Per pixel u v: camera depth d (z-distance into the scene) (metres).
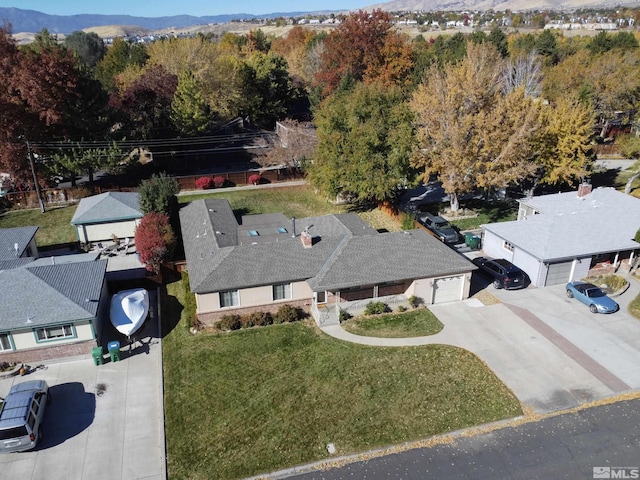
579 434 21.77
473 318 30.27
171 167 63.25
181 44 79.56
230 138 68.62
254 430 22.17
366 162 43.53
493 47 74.69
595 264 35.59
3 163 48.03
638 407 23.23
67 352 26.75
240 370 26.00
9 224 46.12
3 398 23.84
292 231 36.88
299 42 125.50
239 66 79.50
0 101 45.97
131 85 65.25
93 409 23.39
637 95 72.81
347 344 27.94
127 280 33.38
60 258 32.97
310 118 87.44
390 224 45.88
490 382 24.83
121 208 42.16
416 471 20.05
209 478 19.86
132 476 19.92
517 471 19.97
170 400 23.98
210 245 33.62
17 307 25.95
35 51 51.03
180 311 31.59
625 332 28.75
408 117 43.78
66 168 49.56
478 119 40.81
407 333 28.84
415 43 105.75
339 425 22.36
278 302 30.83
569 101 49.38
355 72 79.81
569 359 26.45
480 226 41.88
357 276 30.11
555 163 45.69
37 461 20.55
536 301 32.12
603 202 38.91
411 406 23.42
